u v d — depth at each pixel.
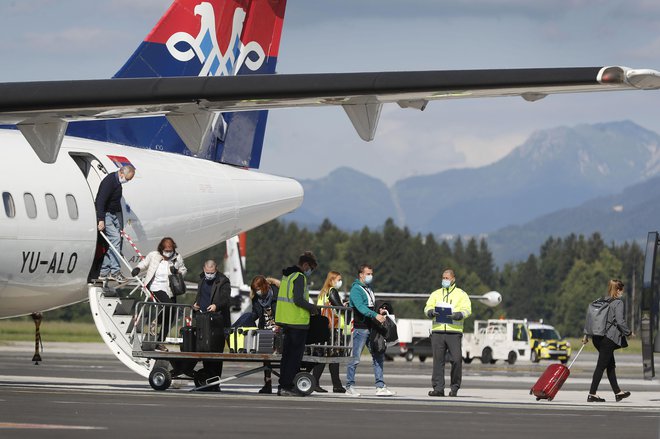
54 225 57.62
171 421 36.44
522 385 75.62
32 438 30.77
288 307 51.66
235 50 70.69
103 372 76.75
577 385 77.81
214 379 54.81
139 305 58.50
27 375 69.44
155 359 53.59
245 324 56.38
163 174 64.75
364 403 48.72
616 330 55.44
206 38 69.06
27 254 56.59
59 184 58.47
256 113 72.69
